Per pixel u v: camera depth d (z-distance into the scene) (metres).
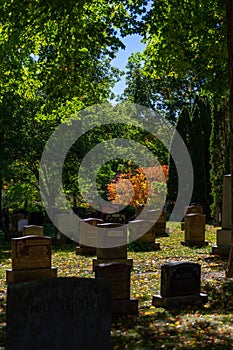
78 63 15.46
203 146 34.22
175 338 7.61
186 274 10.27
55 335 5.69
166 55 16.34
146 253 18.06
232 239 12.76
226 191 17.25
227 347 7.08
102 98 16.88
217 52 16.22
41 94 26.92
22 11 13.40
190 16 14.98
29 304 5.60
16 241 13.23
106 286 5.93
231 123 12.71
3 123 26.16
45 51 17.09
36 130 27.69
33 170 29.05
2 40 15.16
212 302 10.30
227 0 12.59
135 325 8.57
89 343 5.84
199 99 36.78
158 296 10.30
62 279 5.77
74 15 14.03
